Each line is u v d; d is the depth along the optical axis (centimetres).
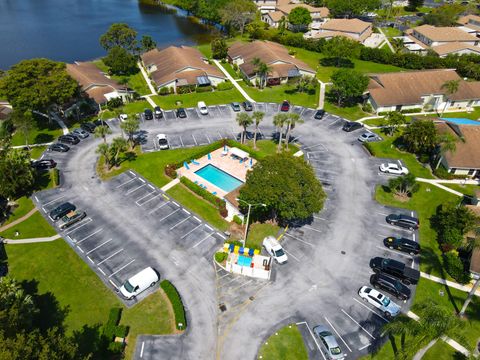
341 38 12550
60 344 3462
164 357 4156
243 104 9800
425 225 6141
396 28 17300
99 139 8206
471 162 7219
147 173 7150
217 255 5338
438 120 8406
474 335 4472
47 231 5794
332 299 4869
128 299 4769
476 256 5197
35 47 14250
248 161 7631
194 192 6688
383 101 9456
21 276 5059
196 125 8875
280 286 5022
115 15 18425
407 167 7606
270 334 4428
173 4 19712
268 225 6038
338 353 4141
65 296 4812
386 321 4619
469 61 12356
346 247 5684
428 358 4225
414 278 5028
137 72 11906
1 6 19275
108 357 4094
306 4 18838
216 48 12662
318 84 11244
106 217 6088
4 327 3450
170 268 5234
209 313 4644
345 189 6900
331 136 8588
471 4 18862
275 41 14825
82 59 13488
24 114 7712
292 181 5359
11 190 6175
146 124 8856
